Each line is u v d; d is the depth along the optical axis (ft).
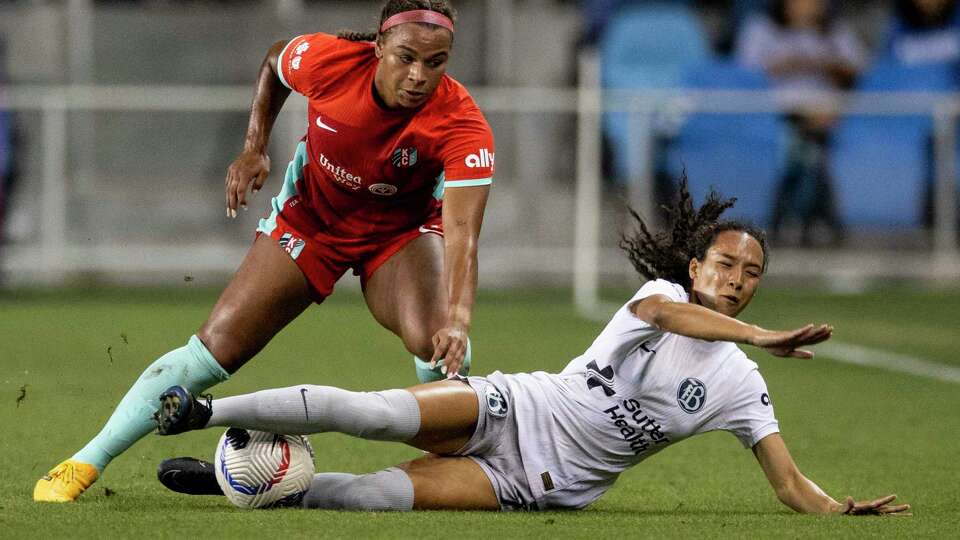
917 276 173.78
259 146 62.23
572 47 190.08
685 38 186.50
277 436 53.78
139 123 170.71
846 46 184.96
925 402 100.94
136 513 52.95
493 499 55.52
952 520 55.26
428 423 54.08
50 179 168.76
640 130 171.94
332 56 58.75
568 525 52.21
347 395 52.65
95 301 161.68
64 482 57.06
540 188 174.60
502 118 174.29
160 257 171.73
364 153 58.65
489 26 190.29
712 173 171.42
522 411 55.77
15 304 157.79
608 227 173.17
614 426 55.72
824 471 72.74
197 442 77.10
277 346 127.13
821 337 47.55
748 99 170.81
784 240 172.65
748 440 57.11
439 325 60.70
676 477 69.62
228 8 186.50
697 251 55.72
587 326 145.38
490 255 174.91
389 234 62.34
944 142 172.45
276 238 61.05
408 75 55.42
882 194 172.76
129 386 99.96
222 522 50.93
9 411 87.35
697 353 55.72
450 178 57.16
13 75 181.06
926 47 185.37
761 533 51.34
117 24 183.83
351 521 51.42
